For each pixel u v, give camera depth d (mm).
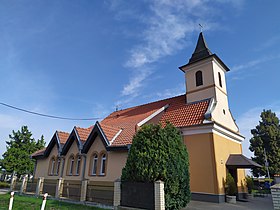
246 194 18781
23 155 29031
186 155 11805
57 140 21219
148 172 10461
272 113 36875
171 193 10266
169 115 19562
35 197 17016
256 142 34688
